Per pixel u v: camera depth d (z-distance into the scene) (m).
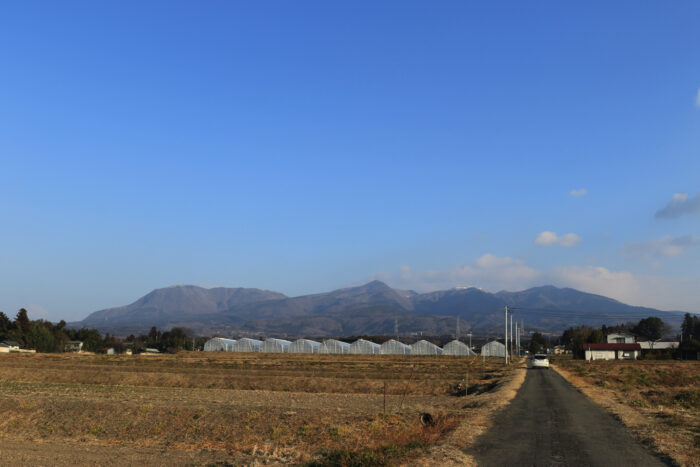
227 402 39.12
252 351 149.88
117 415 33.41
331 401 40.50
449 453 17.02
